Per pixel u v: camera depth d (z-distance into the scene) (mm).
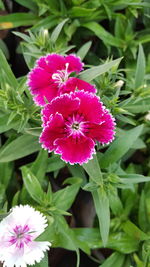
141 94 149
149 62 183
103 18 191
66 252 178
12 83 144
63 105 118
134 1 181
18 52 182
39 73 133
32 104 140
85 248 153
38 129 128
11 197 157
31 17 184
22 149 143
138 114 172
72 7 180
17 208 129
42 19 183
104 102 136
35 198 138
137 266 156
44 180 162
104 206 133
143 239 156
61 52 154
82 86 129
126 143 138
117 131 140
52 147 120
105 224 132
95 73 132
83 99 119
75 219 178
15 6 202
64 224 143
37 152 178
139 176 135
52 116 115
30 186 137
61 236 139
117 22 185
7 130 153
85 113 121
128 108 157
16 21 180
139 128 139
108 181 134
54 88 131
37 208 140
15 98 133
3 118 143
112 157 140
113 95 136
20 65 194
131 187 136
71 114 121
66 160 119
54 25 181
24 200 150
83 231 158
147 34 194
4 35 194
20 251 124
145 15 189
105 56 197
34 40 149
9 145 141
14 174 161
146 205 166
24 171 137
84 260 179
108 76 140
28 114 138
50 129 117
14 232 125
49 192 138
